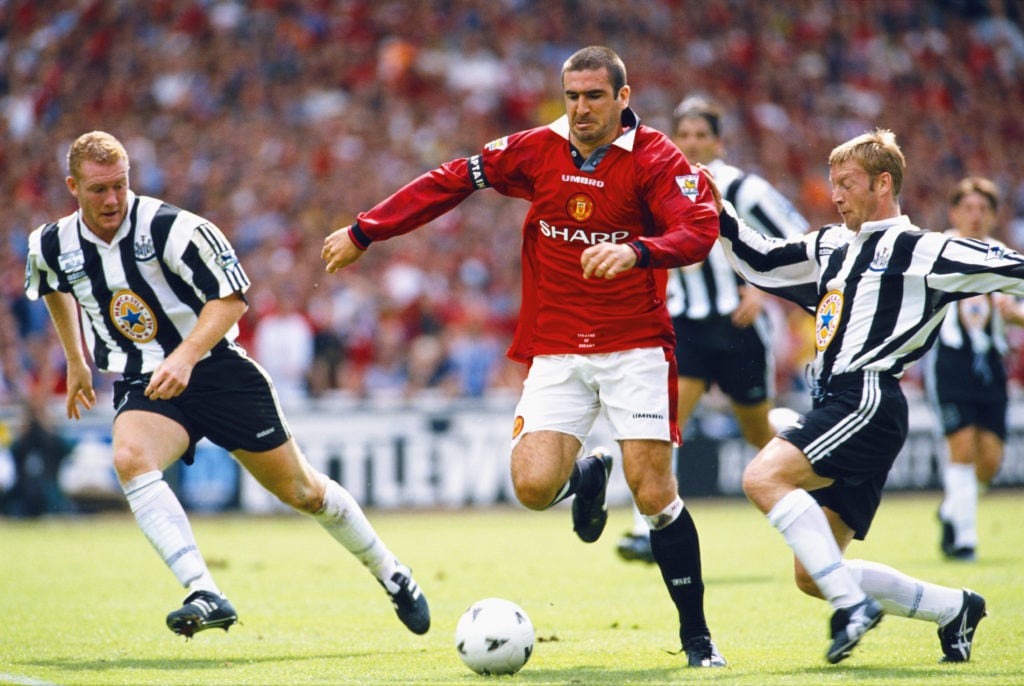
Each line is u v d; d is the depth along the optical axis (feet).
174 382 60.95
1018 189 306.76
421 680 55.11
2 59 273.13
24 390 195.21
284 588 94.84
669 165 58.13
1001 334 111.55
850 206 59.47
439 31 289.33
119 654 63.93
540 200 60.75
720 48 306.35
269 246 232.32
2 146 258.78
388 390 200.03
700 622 59.98
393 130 269.44
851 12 322.96
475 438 183.21
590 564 110.63
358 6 287.28
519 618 56.95
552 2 299.99
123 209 63.93
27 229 230.68
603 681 53.88
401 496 179.42
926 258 57.31
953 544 108.58
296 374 196.54
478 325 204.95
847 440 57.36
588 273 54.39
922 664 58.54
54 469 173.88
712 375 101.04
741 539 132.57
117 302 64.90
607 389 60.13
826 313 60.03
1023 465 196.85
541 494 59.67
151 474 61.93
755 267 63.26
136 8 278.67
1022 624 71.05
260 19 280.51
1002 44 332.80
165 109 266.16
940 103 318.45
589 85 57.67
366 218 62.18
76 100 267.39
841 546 61.46
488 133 278.67
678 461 184.34
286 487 66.49
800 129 299.58
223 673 57.41
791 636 68.13
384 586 68.64
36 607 84.33
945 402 109.81
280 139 259.39
